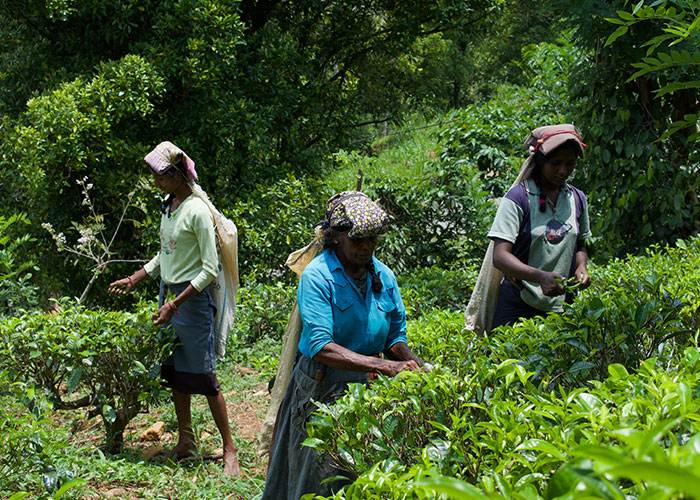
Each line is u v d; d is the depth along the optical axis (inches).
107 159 354.6
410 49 509.0
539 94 359.9
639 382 69.5
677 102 255.8
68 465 143.8
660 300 115.3
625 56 228.2
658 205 268.4
